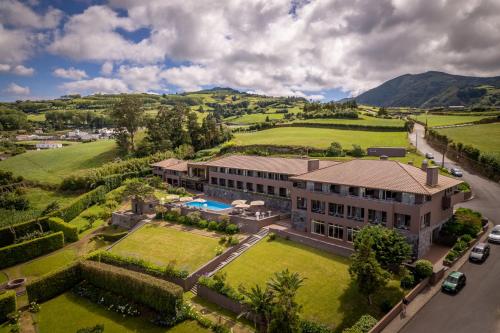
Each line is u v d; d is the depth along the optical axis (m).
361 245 36.69
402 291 39.00
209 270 49.72
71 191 97.06
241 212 64.25
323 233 53.84
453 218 53.66
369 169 52.78
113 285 47.66
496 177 78.19
